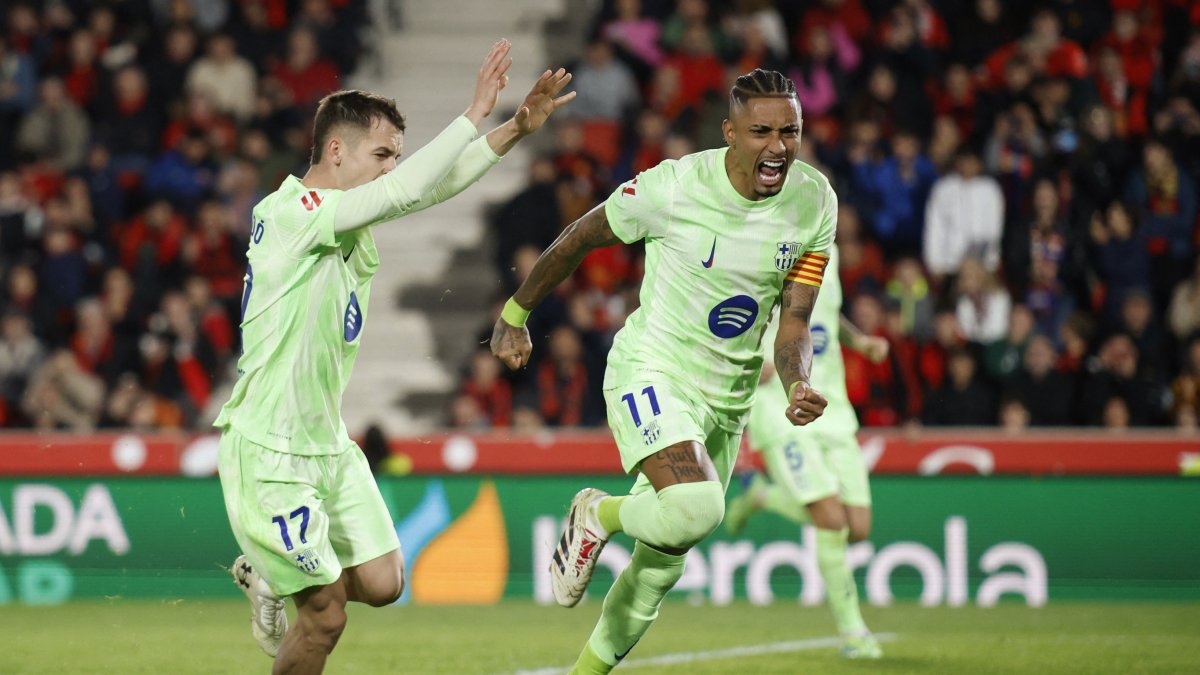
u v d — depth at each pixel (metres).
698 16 35.06
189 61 35.72
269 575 11.99
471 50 38.41
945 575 24.84
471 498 25.16
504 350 13.97
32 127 34.78
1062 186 31.48
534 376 28.91
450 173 12.38
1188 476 24.70
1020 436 24.94
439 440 25.23
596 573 25.33
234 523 12.07
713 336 13.17
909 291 29.06
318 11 36.00
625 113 34.38
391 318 34.66
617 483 25.08
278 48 36.06
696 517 12.58
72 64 36.16
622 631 13.66
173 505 25.02
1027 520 24.83
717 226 12.84
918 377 27.98
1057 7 34.97
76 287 32.38
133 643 19.58
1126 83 33.75
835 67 34.25
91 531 24.91
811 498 18.67
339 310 12.05
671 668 17.30
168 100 35.47
